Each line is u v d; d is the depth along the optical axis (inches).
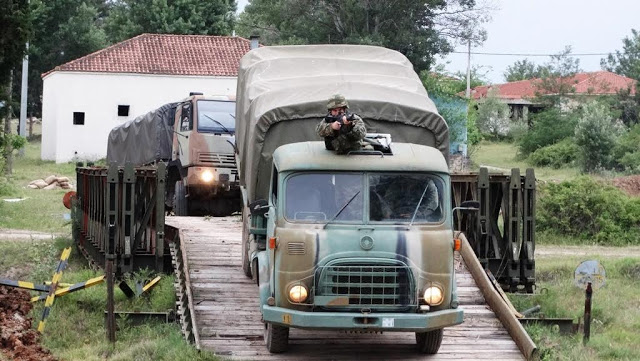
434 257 680.4
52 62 4035.4
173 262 930.7
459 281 912.3
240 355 716.7
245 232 903.7
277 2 3321.9
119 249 977.5
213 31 3929.6
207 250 1028.5
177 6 3878.0
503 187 993.5
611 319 963.3
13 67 1396.4
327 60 903.1
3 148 1849.2
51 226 1475.1
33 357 729.0
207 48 2970.0
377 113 797.2
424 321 663.1
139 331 815.7
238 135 967.0
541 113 3149.6
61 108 2795.3
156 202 976.9
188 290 820.6
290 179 691.4
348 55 938.1
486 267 981.2
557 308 955.3
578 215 1608.0
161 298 899.4
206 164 1316.4
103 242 1018.7
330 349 741.3
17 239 1267.2
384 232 679.1
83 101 2810.0
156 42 2970.0
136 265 986.7
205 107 1336.1
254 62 928.3
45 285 872.3
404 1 3016.7
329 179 692.1
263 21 3816.4
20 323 824.9
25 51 1387.8
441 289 679.7
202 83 2839.6
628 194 1849.2
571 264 1245.1
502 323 813.2
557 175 2458.2
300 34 3253.0
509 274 984.9
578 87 4003.4
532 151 3021.7
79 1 4062.5
